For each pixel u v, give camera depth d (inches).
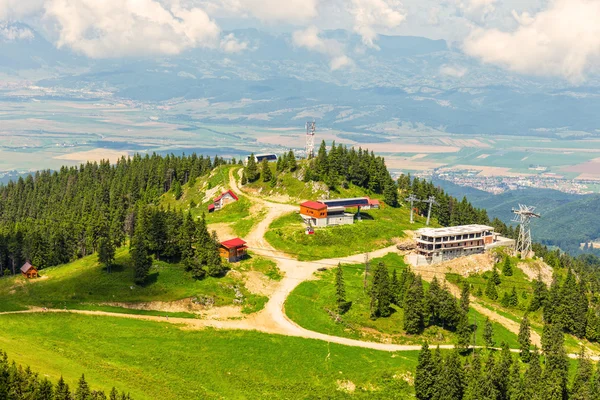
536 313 7116.1
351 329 5969.5
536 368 5241.1
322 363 5300.2
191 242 6820.9
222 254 7121.1
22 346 4832.7
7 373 3772.1
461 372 5088.6
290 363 5270.7
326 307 6304.1
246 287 6614.2
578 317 6855.3
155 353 5177.2
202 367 5064.0
